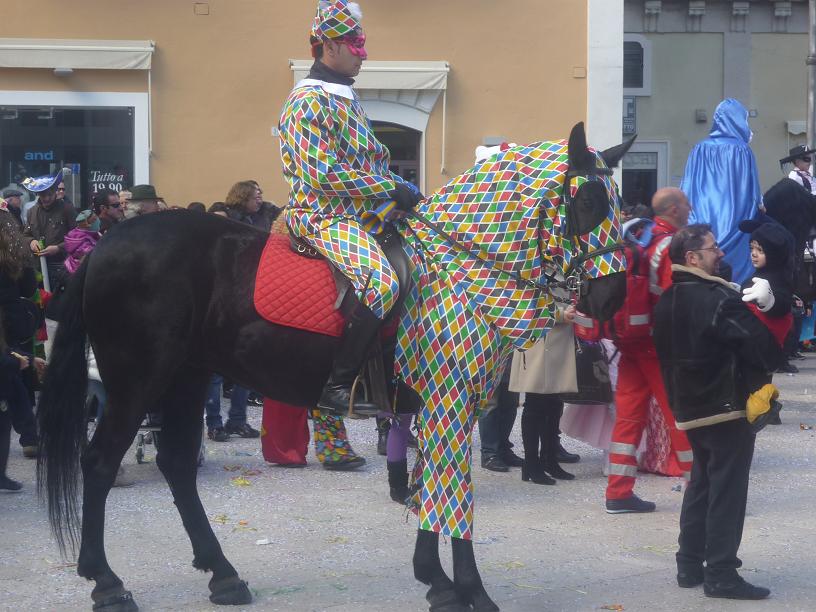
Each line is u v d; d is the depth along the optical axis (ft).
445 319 15.49
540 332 15.93
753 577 17.95
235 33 47.50
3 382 23.35
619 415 22.25
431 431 15.60
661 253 21.16
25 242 24.94
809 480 25.08
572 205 15.33
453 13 48.52
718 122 35.68
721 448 16.71
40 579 17.72
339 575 17.98
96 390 24.02
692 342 16.57
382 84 47.91
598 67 49.01
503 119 49.06
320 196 15.80
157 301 15.88
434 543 16.02
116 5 46.83
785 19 74.64
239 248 16.30
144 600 16.74
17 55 46.03
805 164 46.14
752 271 34.53
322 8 15.92
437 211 15.94
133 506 22.47
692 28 74.38
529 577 17.93
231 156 47.80
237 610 16.31
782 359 16.33
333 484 24.66
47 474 16.48
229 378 16.49
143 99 47.19
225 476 25.36
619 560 18.94
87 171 47.29
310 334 15.70
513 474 25.93
